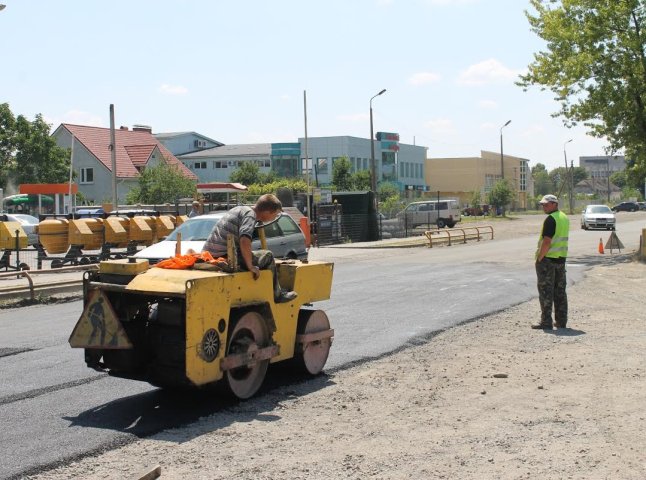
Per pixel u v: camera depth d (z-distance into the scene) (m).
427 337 11.18
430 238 34.75
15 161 55.47
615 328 11.92
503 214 76.31
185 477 5.45
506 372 8.88
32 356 9.85
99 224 23.16
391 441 6.29
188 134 95.94
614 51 27.14
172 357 7.03
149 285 7.00
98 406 7.43
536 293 16.45
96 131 66.88
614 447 6.05
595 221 47.75
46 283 16.41
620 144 28.02
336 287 17.70
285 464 5.73
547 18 28.11
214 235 7.79
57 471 5.59
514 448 6.06
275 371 8.95
